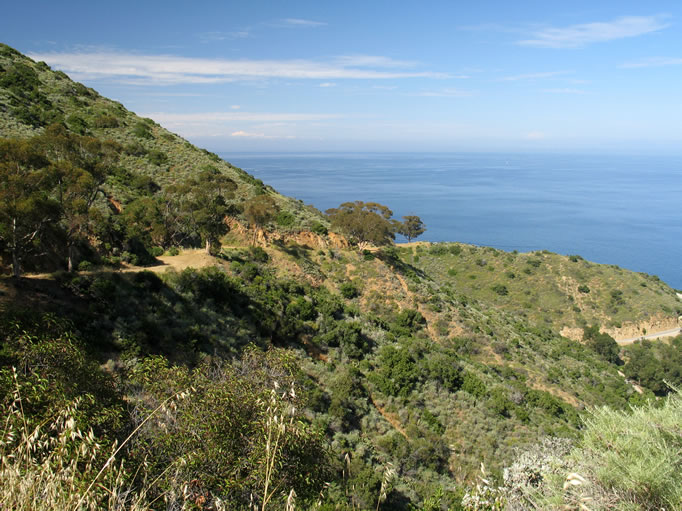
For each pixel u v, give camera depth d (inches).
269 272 1443.2
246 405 354.3
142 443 310.3
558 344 2148.1
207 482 297.9
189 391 316.8
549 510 275.7
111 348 683.4
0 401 276.7
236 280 1170.6
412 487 733.9
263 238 1635.1
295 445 329.4
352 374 1017.5
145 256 1206.9
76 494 189.2
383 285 1656.0
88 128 2130.9
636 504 233.0
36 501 186.2
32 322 514.3
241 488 300.4
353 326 1193.4
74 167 893.8
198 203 1405.0
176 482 275.7
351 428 832.9
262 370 478.6
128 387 442.3
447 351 1360.7
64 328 546.3
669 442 267.6
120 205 1492.4
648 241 7726.4
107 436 301.9
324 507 374.6
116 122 2293.3
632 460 255.9
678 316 3011.8
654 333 2854.3
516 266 3371.1
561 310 2945.4
